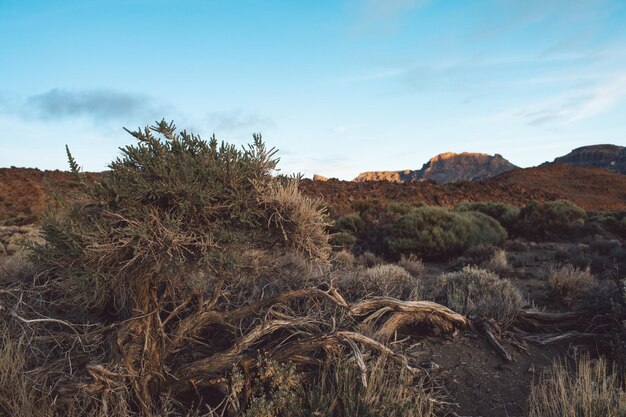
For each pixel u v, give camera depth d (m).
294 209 3.66
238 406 3.50
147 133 3.47
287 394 3.44
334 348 3.97
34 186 32.94
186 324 3.87
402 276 6.92
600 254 12.57
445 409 3.91
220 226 3.46
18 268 5.03
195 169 3.41
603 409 3.42
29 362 3.86
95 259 3.22
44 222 3.29
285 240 3.69
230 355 3.82
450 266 11.70
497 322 5.44
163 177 3.33
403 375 3.91
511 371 4.61
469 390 4.27
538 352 5.05
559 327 5.71
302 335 4.39
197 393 3.70
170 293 3.79
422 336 5.10
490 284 6.30
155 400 3.68
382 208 22.83
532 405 3.80
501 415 3.95
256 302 4.17
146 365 3.61
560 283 7.12
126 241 3.13
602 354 5.04
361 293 5.61
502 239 15.52
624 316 5.38
